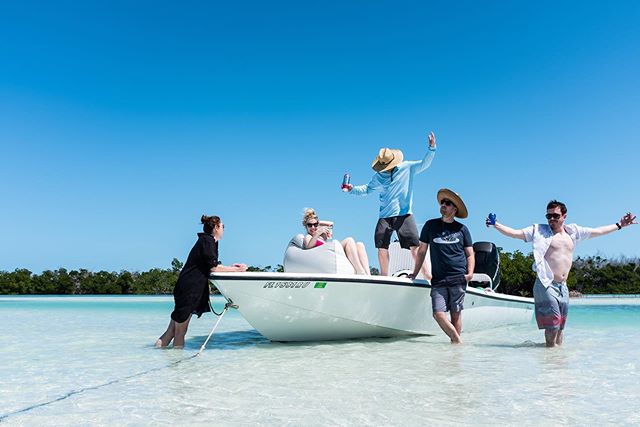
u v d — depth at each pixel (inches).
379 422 106.6
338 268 228.1
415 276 247.0
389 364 176.4
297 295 214.4
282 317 219.9
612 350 212.5
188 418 109.9
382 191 273.0
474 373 159.3
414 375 155.9
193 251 218.7
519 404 120.6
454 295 235.0
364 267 245.0
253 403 122.3
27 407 120.6
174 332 226.7
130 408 118.6
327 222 250.5
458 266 234.1
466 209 232.1
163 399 126.8
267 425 104.6
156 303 762.2
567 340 249.8
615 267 1653.5
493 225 222.4
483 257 323.9
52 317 431.2
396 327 245.6
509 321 335.6
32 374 162.6
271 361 183.9
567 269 223.3
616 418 109.2
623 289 1585.9
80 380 152.1
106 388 140.4
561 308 222.1
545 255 224.7
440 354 200.2
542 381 146.5
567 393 131.7
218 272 210.4
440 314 233.1
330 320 227.0
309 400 124.9
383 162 264.8
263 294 211.2
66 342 247.1
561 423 105.7
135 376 157.2
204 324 362.9
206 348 221.0
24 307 624.4
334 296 220.2
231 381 148.1
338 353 203.2
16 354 206.8
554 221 222.1
